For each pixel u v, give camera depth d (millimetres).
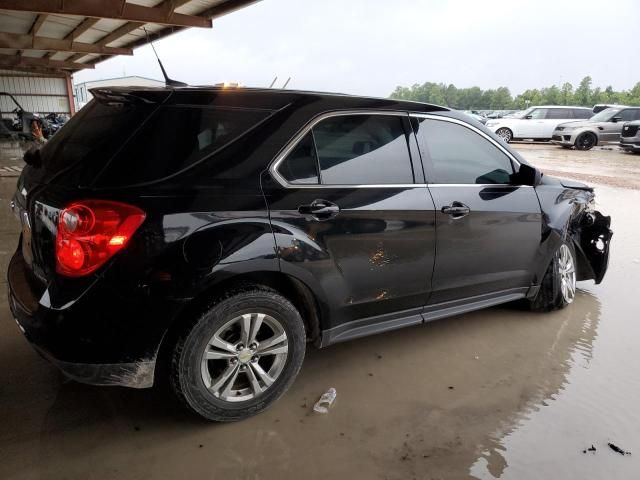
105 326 1905
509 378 2754
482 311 3703
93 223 1840
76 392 2463
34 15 12664
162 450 2080
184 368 2057
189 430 2215
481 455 2127
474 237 2926
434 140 2830
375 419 2348
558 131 17781
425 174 2742
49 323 1908
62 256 1889
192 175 2039
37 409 2314
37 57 22781
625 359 2996
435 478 1987
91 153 1987
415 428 2291
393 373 2773
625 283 4352
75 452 2043
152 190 1942
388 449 2145
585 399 2566
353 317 2576
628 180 10172
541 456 2133
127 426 2225
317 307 2443
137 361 1979
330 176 2391
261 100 2281
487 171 3084
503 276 3188
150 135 2004
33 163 2377
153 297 1923
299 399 2496
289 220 2209
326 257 2330
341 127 2461
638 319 3594
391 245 2561
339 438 2205
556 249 3430
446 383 2686
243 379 2396
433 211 2705
